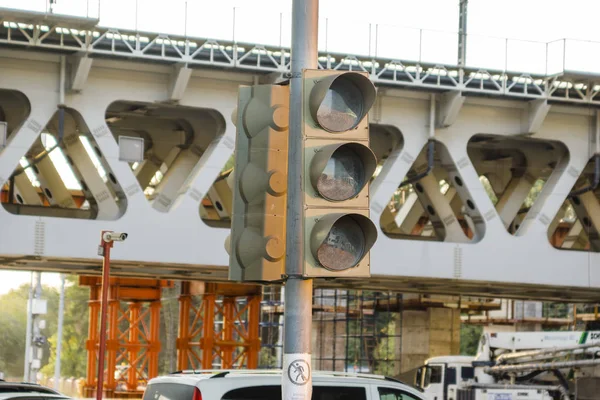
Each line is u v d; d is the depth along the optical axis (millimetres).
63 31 43188
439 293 62062
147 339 73812
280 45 45969
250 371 18234
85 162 46344
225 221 57250
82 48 43188
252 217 10883
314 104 10594
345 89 10805
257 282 11188
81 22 41781
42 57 44094
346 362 90750
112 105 50000
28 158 54312
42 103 44188
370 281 53562
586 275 52250
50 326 180125
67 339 163625
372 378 19266
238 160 11086
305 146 10617
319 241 10320
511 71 49469
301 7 11289
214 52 45688
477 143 57188
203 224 46000
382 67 48000
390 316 112375
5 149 43406
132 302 75062
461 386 53625
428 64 48000
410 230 63219
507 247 50938
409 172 61875
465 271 50062
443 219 51656
